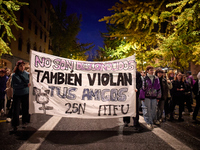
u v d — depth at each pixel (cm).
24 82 390
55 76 398
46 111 384
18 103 383
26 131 377
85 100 403
